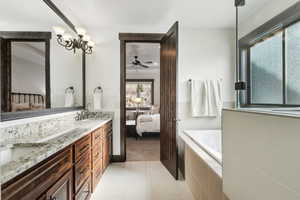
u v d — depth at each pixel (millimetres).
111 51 3201
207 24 3131
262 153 854
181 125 3295
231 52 3326
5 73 1469
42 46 2064
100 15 2736
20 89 1657
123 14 2715
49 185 1109
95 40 3186
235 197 1108
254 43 2312
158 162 3199
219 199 1358
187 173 2344
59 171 1255
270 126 800
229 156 1188
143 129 5043
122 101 3219
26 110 1738
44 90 2082
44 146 1201
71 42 2709
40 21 2014
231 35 3326
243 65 2049
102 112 3201
